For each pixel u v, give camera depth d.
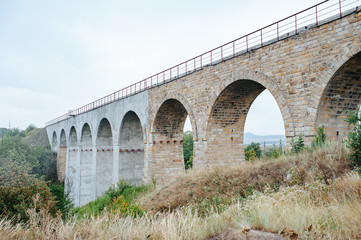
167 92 22.66
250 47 15.61
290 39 13.64
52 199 9.57
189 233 5.96
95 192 32.53
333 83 12.18
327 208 6.69
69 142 46.28
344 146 10.97
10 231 6.97
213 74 18.12
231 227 6.21
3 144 50.69
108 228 6.88
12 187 9.39
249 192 11.90
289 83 13.56
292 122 13.36
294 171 10.87
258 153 38.12
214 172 15.32
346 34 11.43
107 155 34.00
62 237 6.54
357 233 5.08
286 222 5.85
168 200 14.45
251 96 18.61
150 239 6.06
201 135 18.89
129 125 29.61
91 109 36.50
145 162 25.12
